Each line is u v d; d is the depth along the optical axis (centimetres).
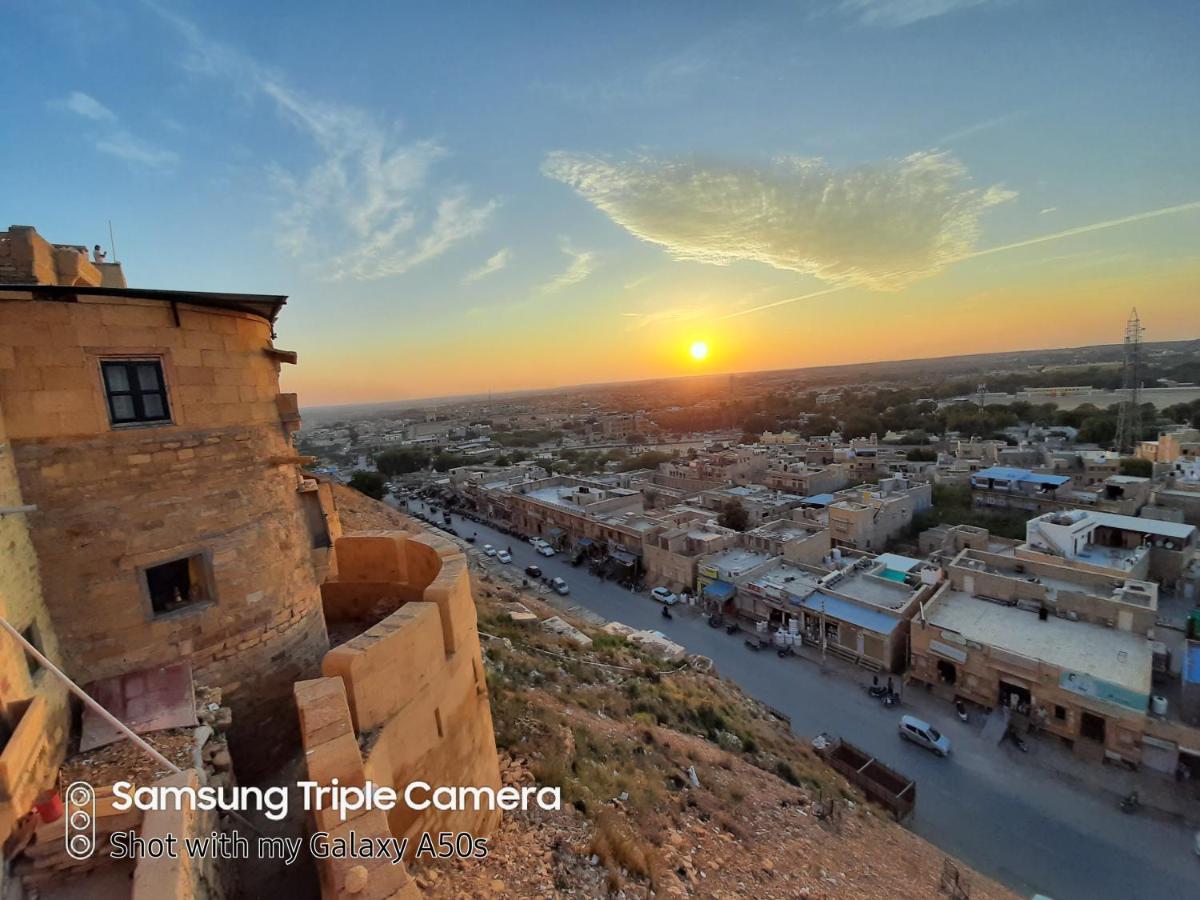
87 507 729
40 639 672
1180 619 3219
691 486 7025
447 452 11831
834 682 3027
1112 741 2298
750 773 1600
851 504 5050
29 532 683
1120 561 3484
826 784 1825
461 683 827
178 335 808
